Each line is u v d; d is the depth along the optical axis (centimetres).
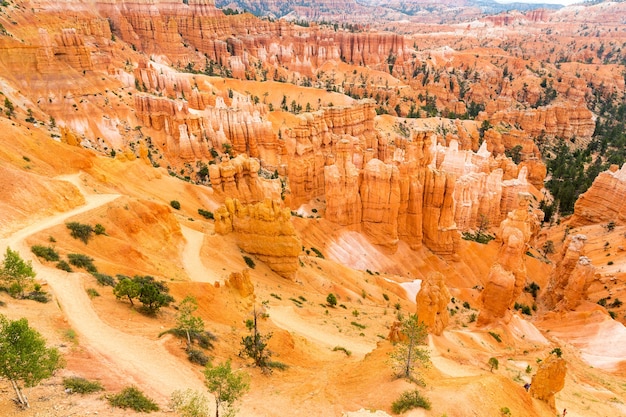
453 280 9312
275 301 5406
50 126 11431
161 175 8619
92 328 3036
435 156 12312
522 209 6850
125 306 3544
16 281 3181
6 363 1866
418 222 9450
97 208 5262
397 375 2914
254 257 6569
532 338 6194
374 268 8919
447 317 5122
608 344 6312
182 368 2803
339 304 6344
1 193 4675
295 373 3438
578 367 5569
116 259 4666
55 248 4169
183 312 3331
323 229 9025
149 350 2903
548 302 8456
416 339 3019
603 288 8319
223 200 9031
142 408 2228
